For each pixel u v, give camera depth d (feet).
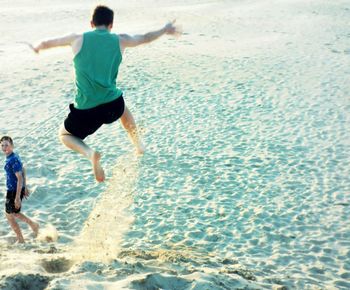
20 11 93.81
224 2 102.47
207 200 31.04
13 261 18.17
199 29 78.89
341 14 88.99
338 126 42.39
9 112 44.83
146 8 96.68
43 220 28.35
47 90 50.47
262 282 20.76
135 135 15.49
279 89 51.13
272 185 33.01
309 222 28.99
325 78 54.65
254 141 39.40
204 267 20.94
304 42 70.44
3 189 31.68
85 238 23.66
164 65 58.75
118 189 30.17
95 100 13.79
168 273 18.16
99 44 13.44
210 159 36.32
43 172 34.17
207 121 42.98
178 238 26.78
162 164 35.35
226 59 61.82
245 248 26.25
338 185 33.22
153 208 29.84
